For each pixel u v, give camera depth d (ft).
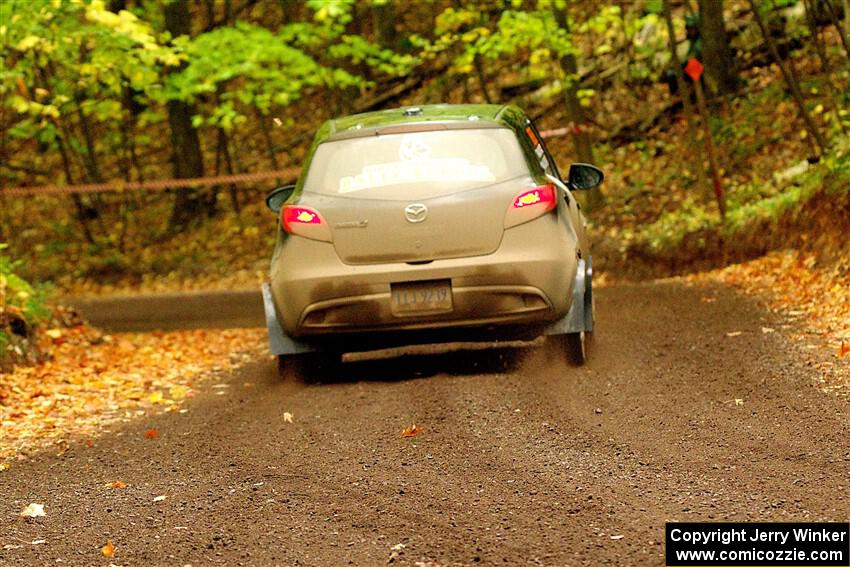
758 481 18.31
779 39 76.23
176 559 16.57
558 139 84.02
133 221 98.07
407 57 67.67
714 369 28.17
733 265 51.19
